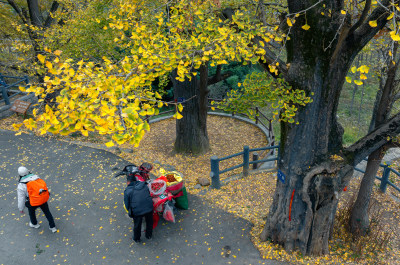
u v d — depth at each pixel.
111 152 8.32
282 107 3.94
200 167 9.14
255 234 5.18
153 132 12.02
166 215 5.20
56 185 6.59
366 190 5.03
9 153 7.89
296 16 3.46
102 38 7.54
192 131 9.92
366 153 4.29
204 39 3.80
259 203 6.12
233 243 4.99
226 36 3.57
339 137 4.26
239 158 9.84
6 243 4.95
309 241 4.65
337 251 4.87
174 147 10.36
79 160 7.66
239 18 4.14
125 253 4.81
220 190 6.67
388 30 4.35
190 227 5.37
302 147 4.17
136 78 2.80
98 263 4.62
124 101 2.33
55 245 4.95
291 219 4.59
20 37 11.52
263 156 9.49
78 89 2.41
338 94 3.93
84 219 5.55
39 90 2.36
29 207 4.93
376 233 5.28
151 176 7.38
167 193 5.25
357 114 16.45
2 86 10.67
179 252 4.83
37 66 7.62
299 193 4.39
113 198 6.16
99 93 2.45
